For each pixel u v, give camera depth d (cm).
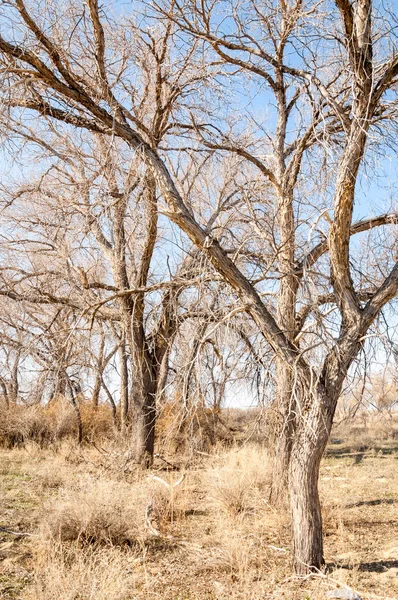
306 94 762
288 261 870
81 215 1091
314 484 638
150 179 884
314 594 566
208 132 1207
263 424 728
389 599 560
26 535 767
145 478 1241
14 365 1336
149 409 1436
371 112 656
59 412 1856
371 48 654
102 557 657
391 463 1562
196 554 718
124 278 1418
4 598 552
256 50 976
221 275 661
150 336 1410
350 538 796
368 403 628
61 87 716
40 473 1228
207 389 676
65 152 1152
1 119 717
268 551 733
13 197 1297
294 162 995
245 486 1015
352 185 619
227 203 1309
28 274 1307
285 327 956
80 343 1123
